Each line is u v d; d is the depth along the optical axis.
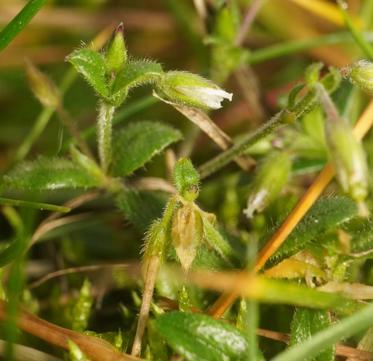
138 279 0.12
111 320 0.12
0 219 0.14
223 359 0.10
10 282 0.11
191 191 0.11
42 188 0.12
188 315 0.10
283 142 0.13
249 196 0.12
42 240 0.13
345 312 0.11
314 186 0.11
